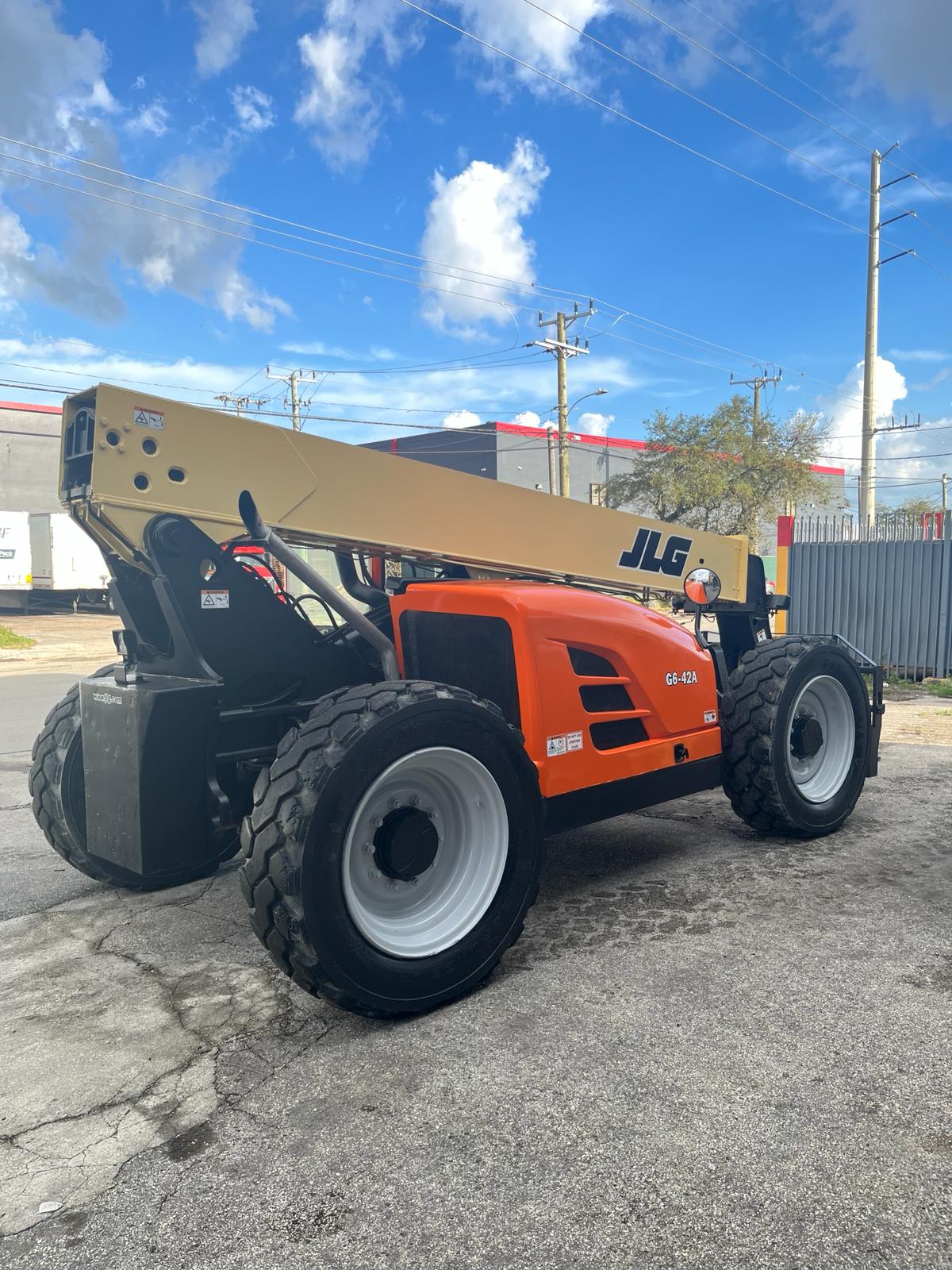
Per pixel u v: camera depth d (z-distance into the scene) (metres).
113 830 3.13
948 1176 1.99
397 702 2.81
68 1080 2.53
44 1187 2.07
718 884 3.97
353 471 3.56
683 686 4.12
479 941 2.97
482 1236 1.86
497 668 3.56
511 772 3.07
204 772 3.11
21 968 3.32
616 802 3.75
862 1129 2.17
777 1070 2.43
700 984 2.97
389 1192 2.01
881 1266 1.75
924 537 11.84
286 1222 1.93
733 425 33.88
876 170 29.20
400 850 2.88
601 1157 2.09
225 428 3.20
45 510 44.25
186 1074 2.54
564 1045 2.61
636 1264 1.78
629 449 52.84
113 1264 1.83
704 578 4.52
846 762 4.77
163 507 3.07
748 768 4.41
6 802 6.05
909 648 11.72
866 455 29.39
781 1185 1.98
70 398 3.05
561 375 32.53
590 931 3.47
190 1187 2.05
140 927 3.69
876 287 29.39
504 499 4.12
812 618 12.26
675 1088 2.36
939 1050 2.52
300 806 2.61
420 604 3.77
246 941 3.52
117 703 3.07
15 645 19.44
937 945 3.25
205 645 3.18
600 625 3.71
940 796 5.54
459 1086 2.42
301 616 3.64
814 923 3.48
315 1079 2.49
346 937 2.66
